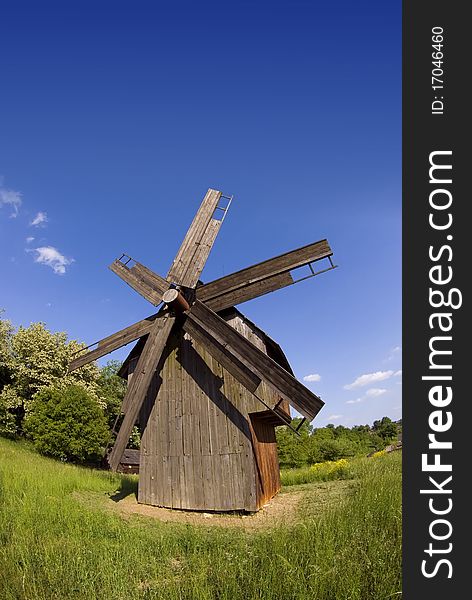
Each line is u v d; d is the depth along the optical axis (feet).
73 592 17.97
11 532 26.68
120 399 174.19
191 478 42.19
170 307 45.73
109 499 44.80
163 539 27.14
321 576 15.90
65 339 148.25
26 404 126.41
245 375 40.24
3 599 17.42
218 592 16.69
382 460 64.64
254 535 27.53
